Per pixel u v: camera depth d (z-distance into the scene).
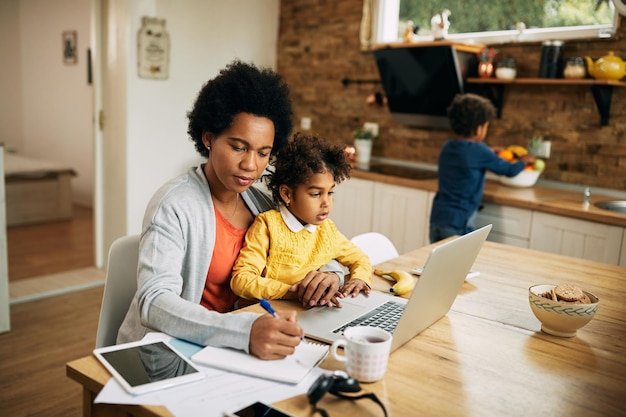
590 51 3.25
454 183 3.08
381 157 4.27
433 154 3.94
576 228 2.81
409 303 1.15
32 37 6.88
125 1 3.77
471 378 1.11
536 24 3.54
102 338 1.54
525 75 3.49
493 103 3.62
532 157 3.28
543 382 1.11
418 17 4.12
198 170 1.50
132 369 1.05
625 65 3.05
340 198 3.89
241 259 1.50
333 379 1.00
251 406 0.95
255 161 1.39
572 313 1.30
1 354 2.78
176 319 1.20
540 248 2.96
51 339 2.99
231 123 1.36
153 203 1.42
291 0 4.66
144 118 3.98
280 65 4.83
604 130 3.20
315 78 4.60
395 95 3.89
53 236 5.11
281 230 1.55
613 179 3.20
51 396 2.42
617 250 2.67
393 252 2.14
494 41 3.68
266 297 1.45
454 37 3.95
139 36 3.86
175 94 4.12
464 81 3.52
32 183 5.52
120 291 1.57
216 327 1.16
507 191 3.24
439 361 1.18
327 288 1.46
